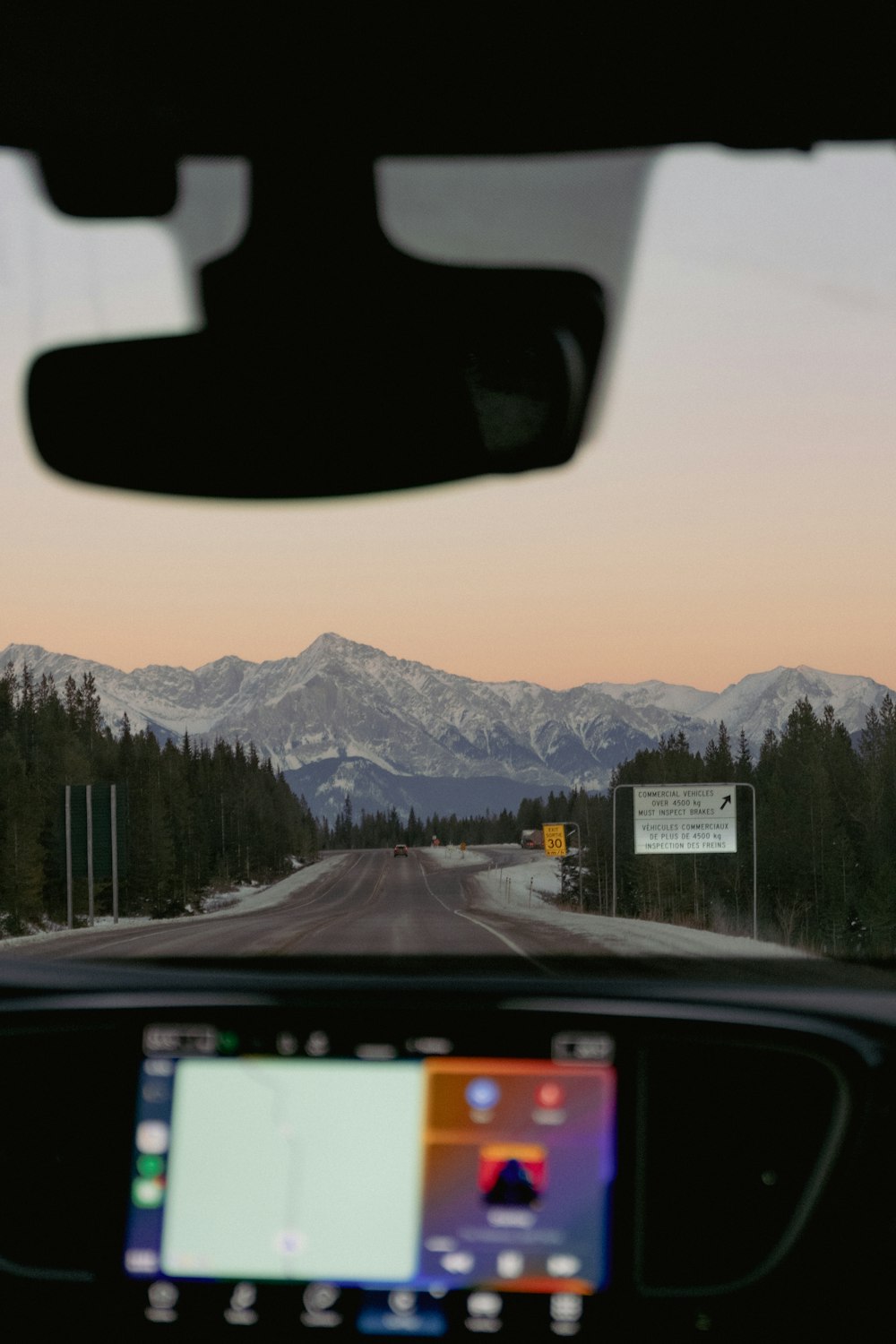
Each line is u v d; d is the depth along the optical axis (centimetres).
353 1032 207
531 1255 198
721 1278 204
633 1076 204
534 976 249
